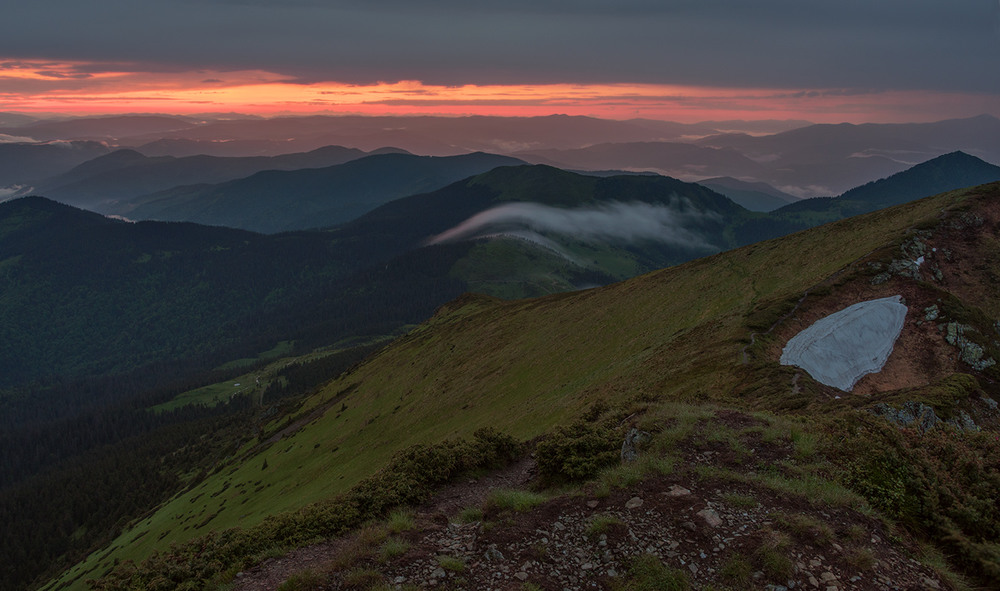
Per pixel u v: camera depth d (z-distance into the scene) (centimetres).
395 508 1636
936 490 1191
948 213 5866
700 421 1673
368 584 1034
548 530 1184
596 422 2102
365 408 10356
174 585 1277
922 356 4038
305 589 1038
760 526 1077
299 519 1506
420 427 7238
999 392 3675
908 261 5062
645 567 1002
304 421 12800
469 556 1118
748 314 4772
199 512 9319
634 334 6519
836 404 2531
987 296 4878
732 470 1348
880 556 1005
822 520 1095
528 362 7500
